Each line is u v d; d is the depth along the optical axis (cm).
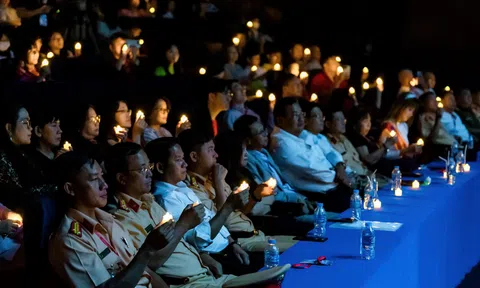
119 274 412
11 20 1117
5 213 522
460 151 941
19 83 810
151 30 1318
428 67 1759
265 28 1639
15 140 617
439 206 709
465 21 1758
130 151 495
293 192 742
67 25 1157
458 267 796
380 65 1641
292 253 528
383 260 511
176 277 500
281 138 798
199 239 528
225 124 932
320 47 1669
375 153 925
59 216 439
